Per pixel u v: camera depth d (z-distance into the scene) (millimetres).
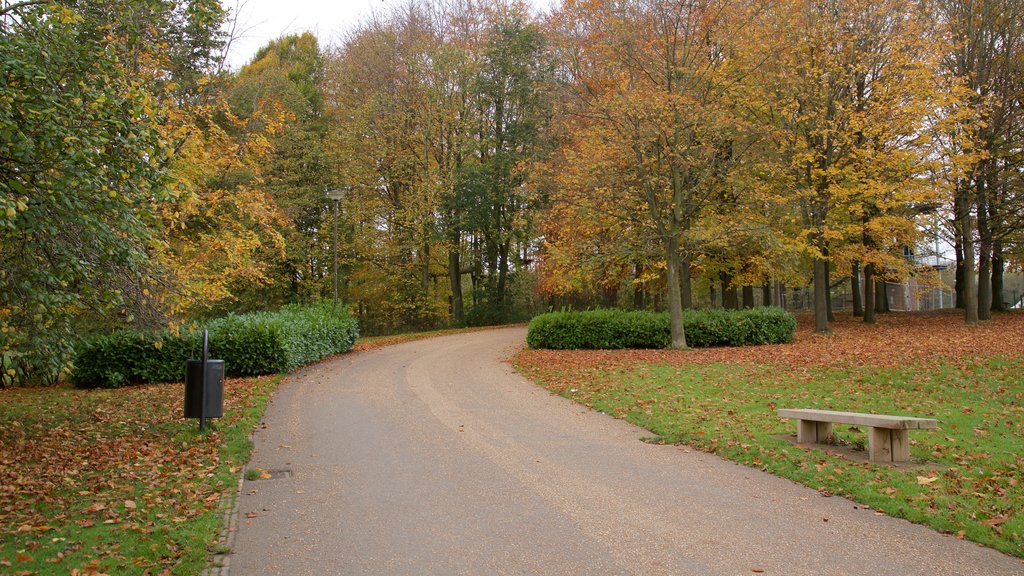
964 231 23062
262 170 27719
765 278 25672
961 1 22281
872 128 20031
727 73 19719
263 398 11734
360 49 32781
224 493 6316
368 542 5082
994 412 9320
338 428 9508
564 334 20281
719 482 6629
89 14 8039
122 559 4570
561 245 23078
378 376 15148
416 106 31938
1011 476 6258
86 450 8008
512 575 4430
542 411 10750
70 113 6266
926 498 5723
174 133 12508
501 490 6418
